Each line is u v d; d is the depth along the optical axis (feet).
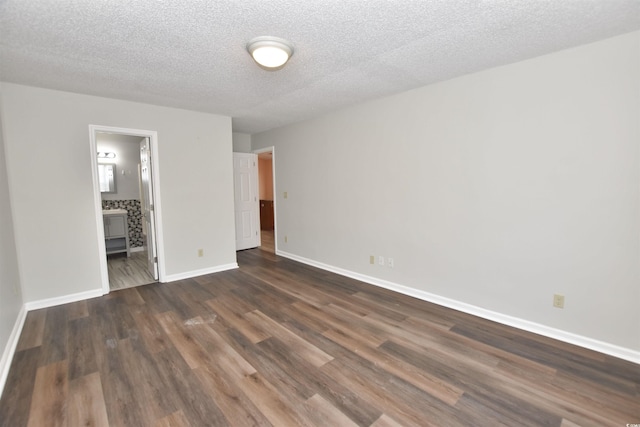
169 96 11.05
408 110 10.69
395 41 7.03
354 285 12.39
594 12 5.89
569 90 7.47
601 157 7.16
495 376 6.56
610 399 5.85
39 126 9.98
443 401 5.83
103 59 7.82
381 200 11.90
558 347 7.64
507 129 8.49
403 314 9.62
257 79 9.36
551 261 8.02
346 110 12.89
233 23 6.19
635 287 6.95
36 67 8.28
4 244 7.89
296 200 16.12
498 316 9.04
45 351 7.59
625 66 6.76
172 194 12.87
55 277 10.46
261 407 5.71
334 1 5.49
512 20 6.17
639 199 6.79
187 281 12.97
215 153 13.94
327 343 7.93
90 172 10.95
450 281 10.07
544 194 8.00
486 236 9.13
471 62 8.24
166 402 5.84
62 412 5.60
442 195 10.02
